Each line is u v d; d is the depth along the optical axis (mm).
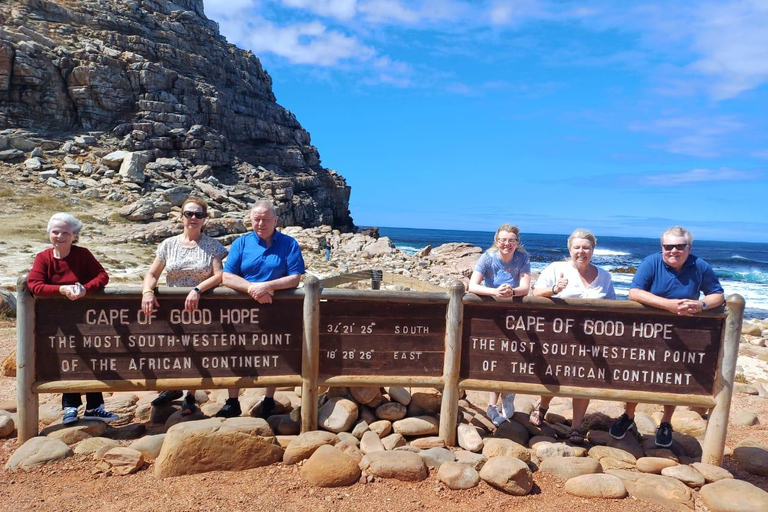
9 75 42031
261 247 4754
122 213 31656
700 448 5047
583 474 4348
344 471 4098
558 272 4965
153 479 4094
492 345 4730
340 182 78438
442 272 27594
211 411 5328
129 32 56438
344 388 5113
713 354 4574
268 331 4684
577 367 4676
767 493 3996
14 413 5246
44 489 3918
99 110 46406
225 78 66750
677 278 4551
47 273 4551
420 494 4031
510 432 5051
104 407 5262
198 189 41344
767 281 45562
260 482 4086
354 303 4723
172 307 4578
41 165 37906
